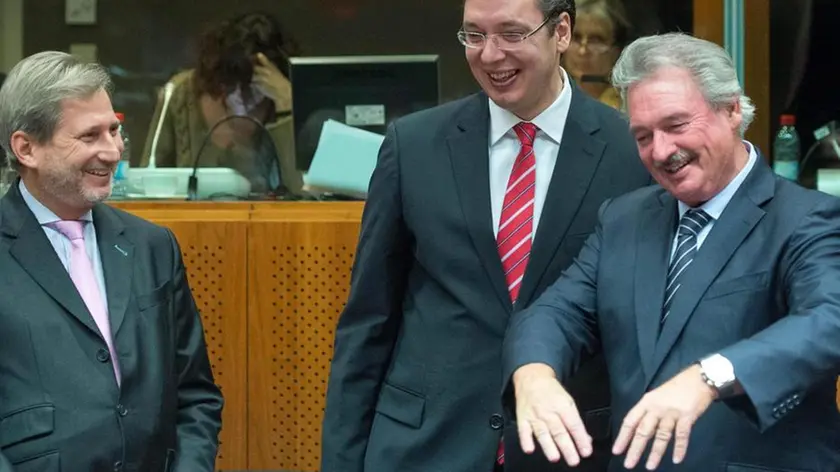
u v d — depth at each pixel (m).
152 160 10.00
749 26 9.85
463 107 6.08
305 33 12.19
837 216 4.89
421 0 11.98
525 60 5.62
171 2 12.44
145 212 8.45
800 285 4.74
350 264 8.16
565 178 5.83
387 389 6.02
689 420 4.35
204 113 10.51
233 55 10.56
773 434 4.80
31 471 5.42
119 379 5.68
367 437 6.10
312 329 8.22
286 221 8.22
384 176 6.05
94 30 12.58
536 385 4.70
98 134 5.71
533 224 5.86
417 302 6.00
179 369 6.11
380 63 9.40
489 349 5.77
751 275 4.91
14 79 5.67
